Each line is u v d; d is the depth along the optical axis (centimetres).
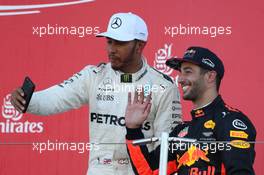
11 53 2178
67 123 2138
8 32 2184
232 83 2136
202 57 1684
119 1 2178
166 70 2152
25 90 1708
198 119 1667
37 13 2188
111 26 1838
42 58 2177
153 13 2166
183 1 2162
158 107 1842
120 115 1828
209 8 2156
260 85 2131
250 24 2147
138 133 1700
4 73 2172
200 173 1622
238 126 1614
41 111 1834
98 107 1845
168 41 2161
